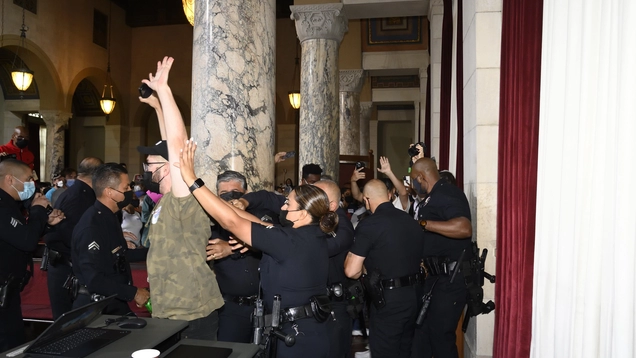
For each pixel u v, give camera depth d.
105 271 3.00
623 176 1.92
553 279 2.52
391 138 20.05
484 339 3.73
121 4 16.86
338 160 7.71
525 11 2.83
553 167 2.53
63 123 13.96
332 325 2.45
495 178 3.72
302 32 7.64
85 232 2.96
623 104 1.91
